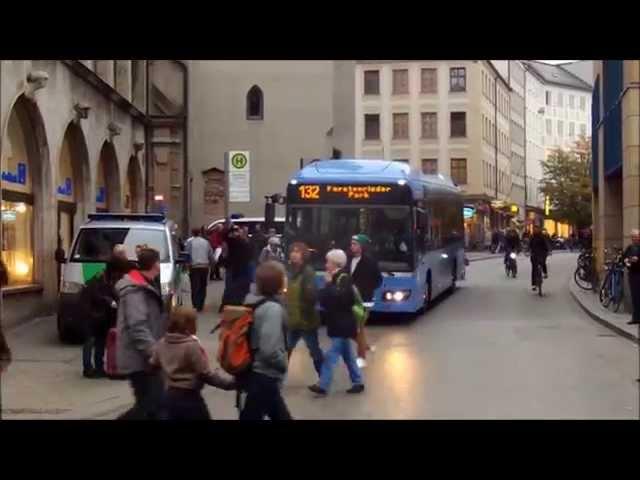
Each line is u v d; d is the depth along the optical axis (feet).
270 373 24.08
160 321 25.79
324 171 64.95
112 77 87.40
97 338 41.24
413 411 34.47
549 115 379.55
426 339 57.16
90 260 55.42
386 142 255.50
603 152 87.10
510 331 61.36
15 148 62.75
